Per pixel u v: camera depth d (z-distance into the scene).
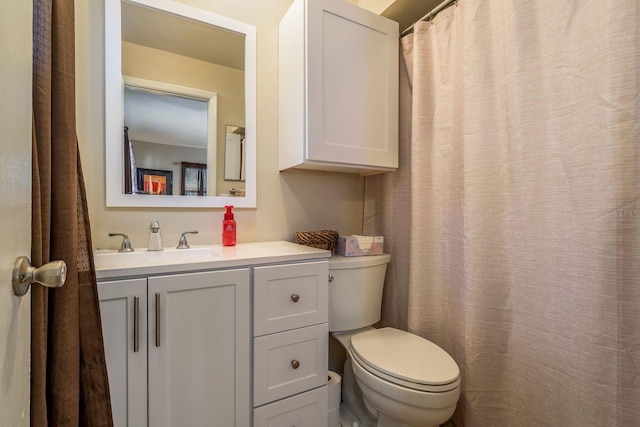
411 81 1.52
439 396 0.96
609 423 0.84
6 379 0.36
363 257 1.47
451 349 1.36
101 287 0.77
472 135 1.20
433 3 1.52
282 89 1.46
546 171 1.01
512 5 1.09
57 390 0.62
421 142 1.44
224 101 1.38
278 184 1.51
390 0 1.54
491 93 1.16
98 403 0.72
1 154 0.36
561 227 0.97
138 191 1.19
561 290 0.97
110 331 0.79
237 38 1.40
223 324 0.94
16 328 0.39
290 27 1.38
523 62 1.06
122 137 1.17
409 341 1.26
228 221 1.30
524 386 1.08
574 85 0.92
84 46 1.09
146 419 0.83
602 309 0.86
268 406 1.02
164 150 1.25
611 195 0.84
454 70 1.33
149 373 0.83
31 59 0.45
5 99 0.37
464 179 1.23
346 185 1.74
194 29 1.32
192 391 0.89
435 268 1.44
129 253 1.09
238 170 1.41
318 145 1.27
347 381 1.46
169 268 0.86
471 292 1.19
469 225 1.20
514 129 1.10
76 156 0.71
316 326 1.13
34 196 0.51
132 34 1.19
